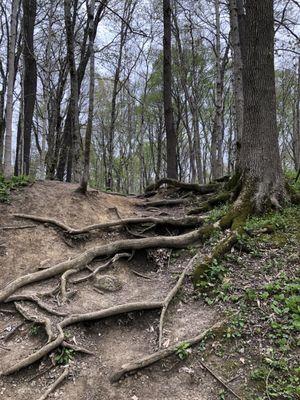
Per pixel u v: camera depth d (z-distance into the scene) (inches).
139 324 215.0
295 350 174.4
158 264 275.3
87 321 209.6
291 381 159.8
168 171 505.4
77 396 165.9
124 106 1196.5
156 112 1168.2
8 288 225.6
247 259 246.5
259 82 302.7
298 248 245.9
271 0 304.3
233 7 420.5
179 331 203.0
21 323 207.2
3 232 276.4
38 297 222.4
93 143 1424.7
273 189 296.0
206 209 334.6
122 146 1350.9
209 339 191.8
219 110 563.8
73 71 384.2
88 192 356.8
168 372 178.2
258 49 302.8
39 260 261.6
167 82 510.3
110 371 179.8
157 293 238.4
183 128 1304.1
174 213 363.3
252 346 182.2
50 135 699.4
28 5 569.6
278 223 272.7
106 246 274.8
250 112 307.0
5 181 337.1
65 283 237.1
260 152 300.5
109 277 251.4
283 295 204.4
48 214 308.7
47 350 183.5
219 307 213.2
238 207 291.4
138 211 365.7
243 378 167.8
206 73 1002.7
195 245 283.3
